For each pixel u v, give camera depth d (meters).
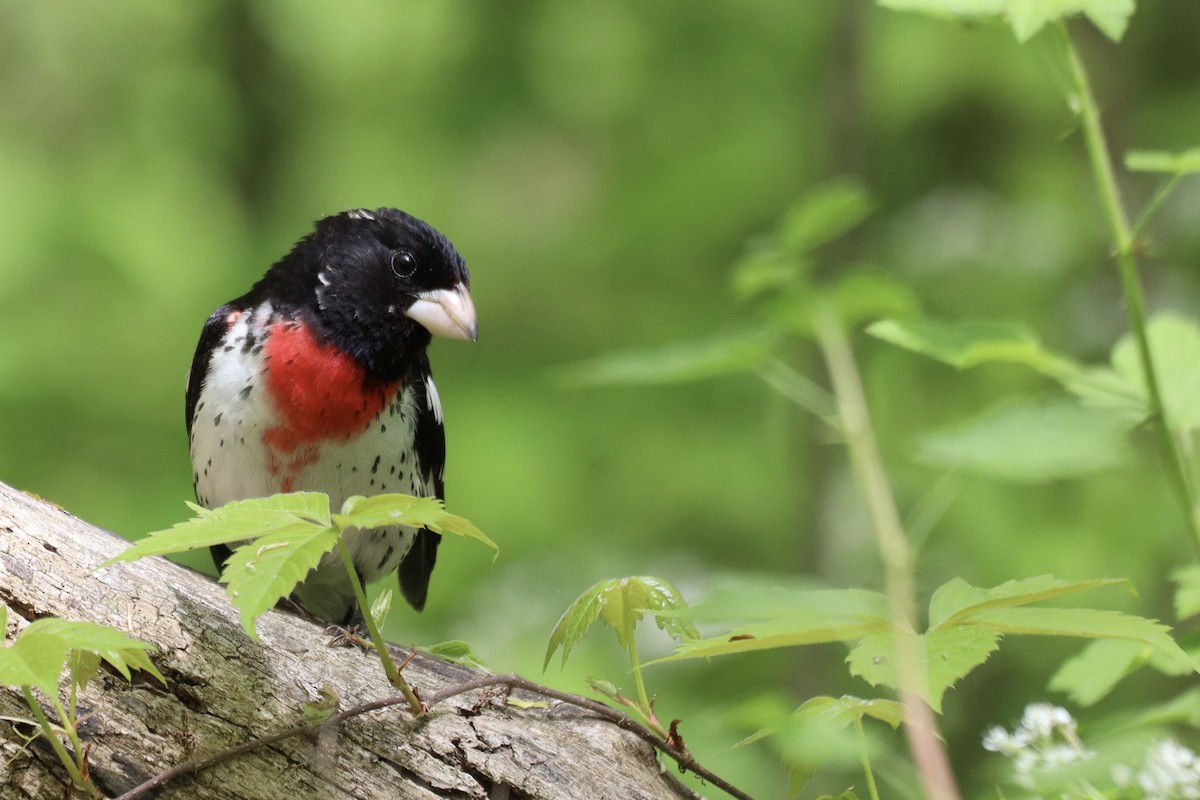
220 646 3.86
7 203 11.88
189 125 13.19
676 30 12.39
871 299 5.61
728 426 11.80
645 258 12.23
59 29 13.32
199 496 6.06
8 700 3.57
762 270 5.63
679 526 11.27
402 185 12.75
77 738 3.41
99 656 3.39
